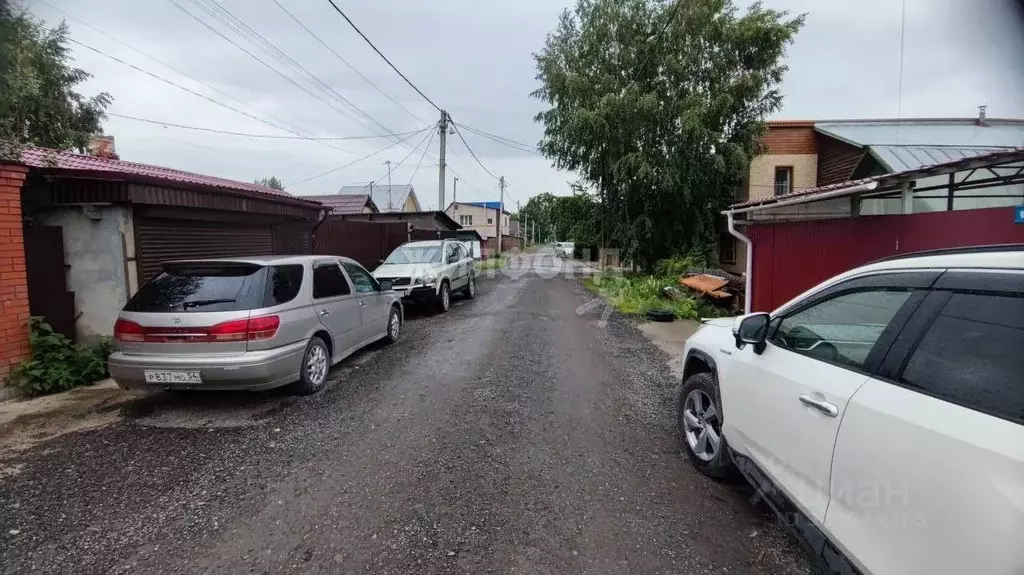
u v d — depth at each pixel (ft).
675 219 62.34
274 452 12.87
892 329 6.73
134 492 10.85
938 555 5.16
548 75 64.18
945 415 5.43
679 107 55.31
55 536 9.25
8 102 18.13
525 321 33.86
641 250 63.41
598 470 12.01
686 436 12.59
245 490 10.94
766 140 58.95
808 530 7.52
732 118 56.54
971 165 17.72
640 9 58.08
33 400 16.89
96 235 21.40
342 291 20.59
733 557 8.75
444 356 23.54
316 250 40.06
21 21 18.74
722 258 65.72
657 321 34.40
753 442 9.39
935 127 53.42
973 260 6.08
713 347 11.75
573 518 9.95
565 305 42.73
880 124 57.36
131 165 29.60
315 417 15.38
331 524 9.66
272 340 15.40
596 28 58.95
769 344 9.41
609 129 57.67
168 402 16.72
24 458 12.52
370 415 15.58
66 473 11.71
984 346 5.50
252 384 15.08
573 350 25.11
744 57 56.34
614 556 8.76
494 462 12.39
